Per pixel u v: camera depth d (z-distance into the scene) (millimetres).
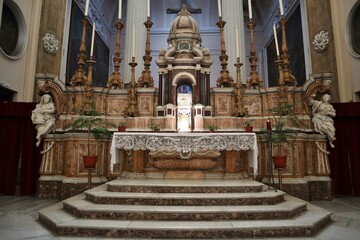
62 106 6707
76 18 12438
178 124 6547
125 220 3838
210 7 18625
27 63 9008
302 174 6109
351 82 8602
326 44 9281
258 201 4281
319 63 9391
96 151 6277
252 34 7230
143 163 5953
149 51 7039
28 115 7469
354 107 7418
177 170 5812
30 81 8938
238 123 6660
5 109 7465
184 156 5598
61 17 9930
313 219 3936
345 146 7418
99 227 3543
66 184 5953
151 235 3500
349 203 6035
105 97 6863
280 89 6562
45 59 9312
